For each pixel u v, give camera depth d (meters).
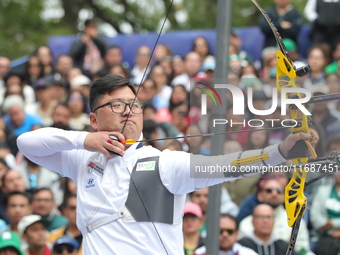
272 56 26.34
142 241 10.20
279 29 27.22
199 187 10.45
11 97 25.30
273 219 18.06
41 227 18.61
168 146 21.73
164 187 10.41
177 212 10.48
